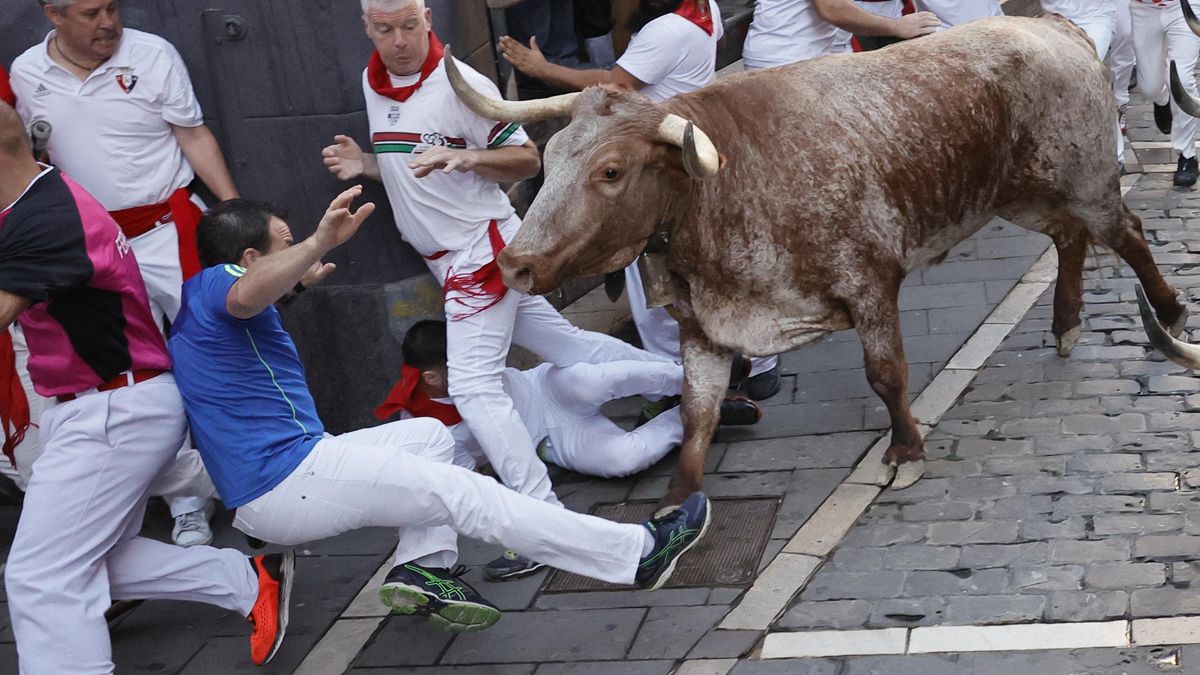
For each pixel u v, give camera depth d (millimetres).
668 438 5586
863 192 4938
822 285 5008
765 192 4828
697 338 5176
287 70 5562
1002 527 4812
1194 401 5500
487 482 4250
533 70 5734
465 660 4523
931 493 5117
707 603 4641
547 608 4762
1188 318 6230
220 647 4820
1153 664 3955
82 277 4062
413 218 5203
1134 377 5770
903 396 5191
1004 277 6969
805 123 4914
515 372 5652
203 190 5859
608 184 4422
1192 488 4879
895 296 5129
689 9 5832
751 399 6098
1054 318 5992
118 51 5375
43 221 4008
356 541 5398
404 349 5250
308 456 4148
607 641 4508
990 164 5309
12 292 3943
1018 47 5297
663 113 4488
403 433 4531
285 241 4344
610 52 7816
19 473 5637
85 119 5371
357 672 4543
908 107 5047
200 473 5324
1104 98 5562
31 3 5680
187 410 4230
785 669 4219
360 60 5523
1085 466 5129
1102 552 4562
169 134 5559
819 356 6418
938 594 4477
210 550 4551
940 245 5410
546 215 4418
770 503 5227
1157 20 7852
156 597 4531
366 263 5797
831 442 5613
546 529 4258
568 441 5590
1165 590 4297
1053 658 4059
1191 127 7906
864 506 5094
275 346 4246
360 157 5516
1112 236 5828
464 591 4363
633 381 5547
